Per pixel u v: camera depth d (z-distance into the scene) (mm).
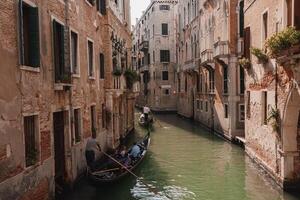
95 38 14453
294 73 9359
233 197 10914
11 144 7102
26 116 7969
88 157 11812
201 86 28422
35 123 8383
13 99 7230
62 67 10031
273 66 11586
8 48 7074
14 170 7188
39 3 8539
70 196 10617
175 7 40906
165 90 42906
